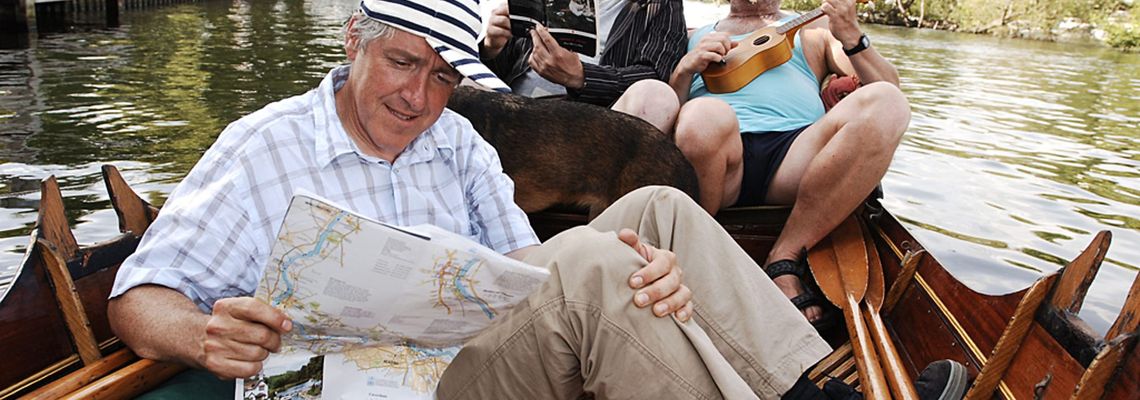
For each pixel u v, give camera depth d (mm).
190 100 9922
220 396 2215
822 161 3506
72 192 6359
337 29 17391
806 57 4312
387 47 2018
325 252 1761
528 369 2168
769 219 3895
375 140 2123
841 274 3395
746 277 2330
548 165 3420
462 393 2260
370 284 1809
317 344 1937
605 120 3428
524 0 3871
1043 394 2160
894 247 3531
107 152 7508
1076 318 2162
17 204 6020
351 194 2139
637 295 2064
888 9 24484
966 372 2432
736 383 2072
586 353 2107
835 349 3297
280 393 1924
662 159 3445
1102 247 2150
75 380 2098
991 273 5691
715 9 16812
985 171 8133
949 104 11664
